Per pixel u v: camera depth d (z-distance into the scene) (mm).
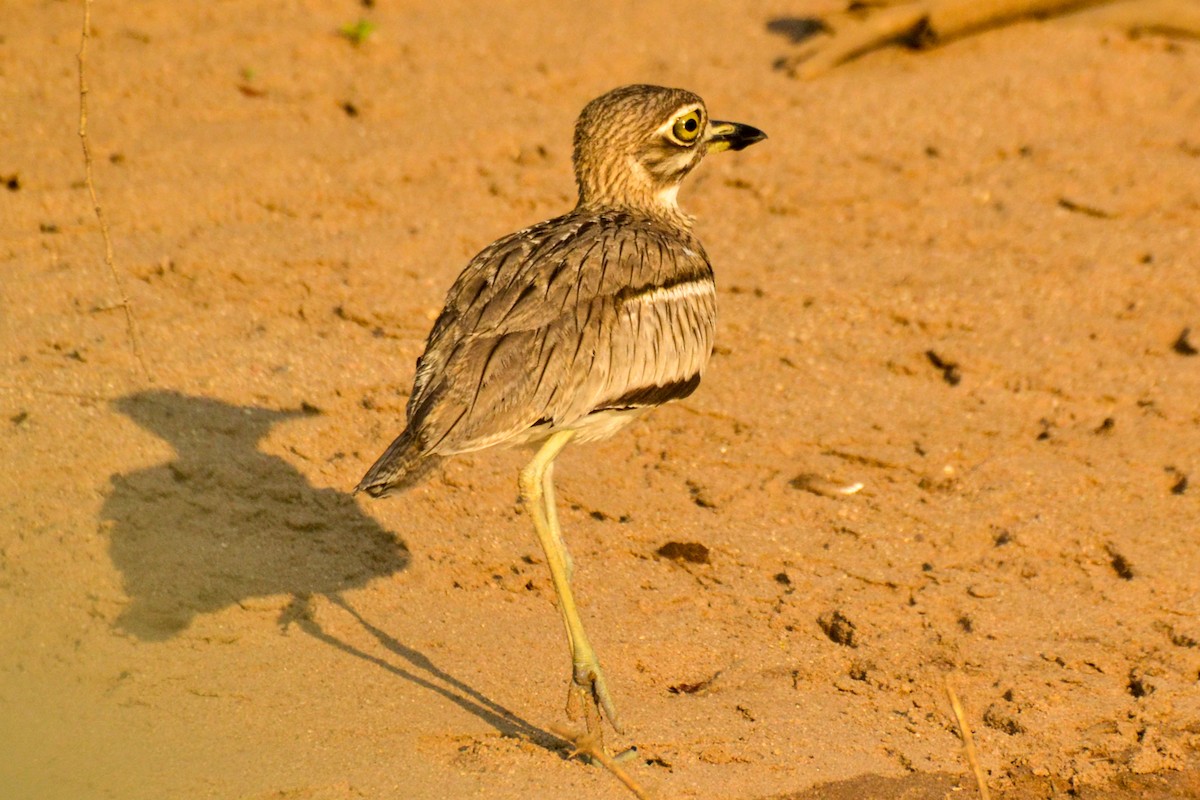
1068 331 13930
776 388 13109
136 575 10320
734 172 16484
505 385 8734
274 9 19625
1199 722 9906
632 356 9281
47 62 17500
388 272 14023
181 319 12898
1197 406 13016
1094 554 11453
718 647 10484
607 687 9391
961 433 12695
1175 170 16578
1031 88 18344
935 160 16812
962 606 10922
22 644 9758
